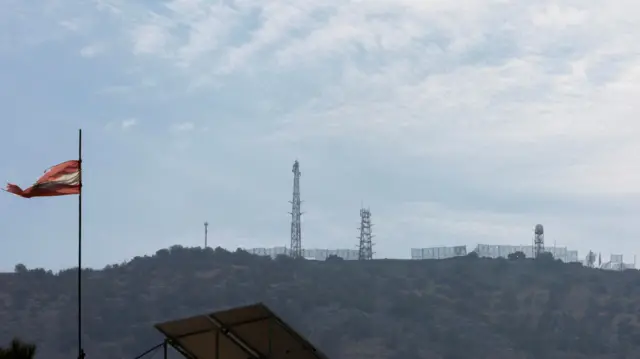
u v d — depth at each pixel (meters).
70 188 40.25
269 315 31.94
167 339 32.75
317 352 32.59
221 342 32.53
